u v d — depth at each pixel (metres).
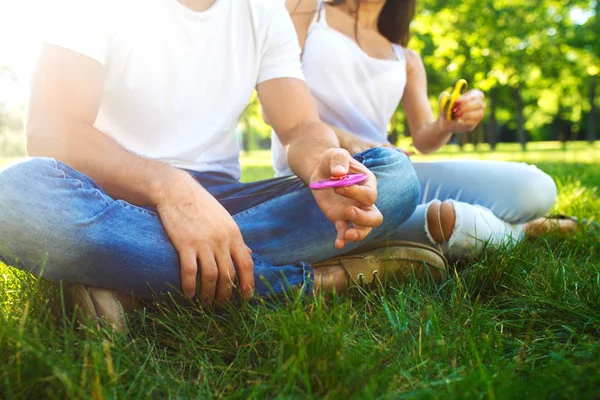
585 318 1.51
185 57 1.90
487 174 2.50
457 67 19.81
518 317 1.61
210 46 1.95
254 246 1.79
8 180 1.40
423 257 1.92
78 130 1.63
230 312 1.54
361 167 1.61
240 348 1.36
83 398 1.06
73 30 1.67
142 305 1.63
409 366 1.26
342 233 1.59
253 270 1.64
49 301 1.54
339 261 1.86
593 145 28.23
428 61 20.62
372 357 1.24
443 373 1.23
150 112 1.89
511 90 27.11
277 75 2.07
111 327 1.40
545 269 1.90
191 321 1.55
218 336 1.47
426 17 18.50
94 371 1.13
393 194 1.83
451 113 2.54
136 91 1.85
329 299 1.80
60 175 1.45
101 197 1.50
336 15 2.73
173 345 1.43
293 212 1.81
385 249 1.91
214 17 1.94
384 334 1.46
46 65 1.66
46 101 1.64
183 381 1.21
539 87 25.06
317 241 1.81
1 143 21.08
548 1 19.09
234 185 1.99
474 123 2.54
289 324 1.31
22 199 1.39
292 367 1.13
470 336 1.33
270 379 1.17
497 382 1.13
